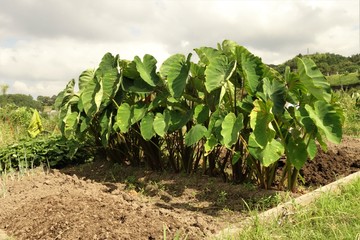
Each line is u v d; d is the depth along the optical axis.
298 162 4.64
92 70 7.10
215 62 4.96
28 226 3.99
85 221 3.83
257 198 4.70
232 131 4.64
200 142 6.05
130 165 6.70
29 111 13.93
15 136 10.91
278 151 4.43
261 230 3.55
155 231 3.59
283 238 3.48
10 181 6.08
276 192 4.77
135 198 5.05
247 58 4.90
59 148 7.82
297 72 4.72
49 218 4.02
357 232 3.49
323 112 4.61
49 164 7.53
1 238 3.84
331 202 4.18
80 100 6.48
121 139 6.66
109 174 6.51
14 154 7.48
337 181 4.93
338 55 74.81
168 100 5.44
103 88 5.96
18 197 4.99
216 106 5.22
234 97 5.11
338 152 6.70
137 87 5.91
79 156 7.85
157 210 4.23
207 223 4.11
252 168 5.11
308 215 3.94
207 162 6.17
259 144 4.39
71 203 4.30
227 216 4.40
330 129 4.56
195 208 4.76
